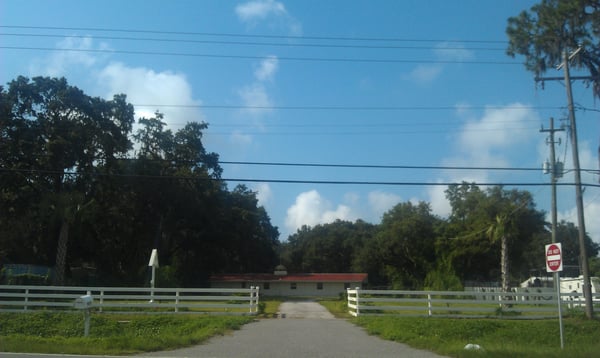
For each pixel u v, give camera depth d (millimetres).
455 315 25750
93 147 50969
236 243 67250
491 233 42688
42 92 49281
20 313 25344
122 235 59594
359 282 69375
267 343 17203
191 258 66438
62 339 17656
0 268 45094
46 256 55125
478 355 14047
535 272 95875
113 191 54938
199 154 61938
